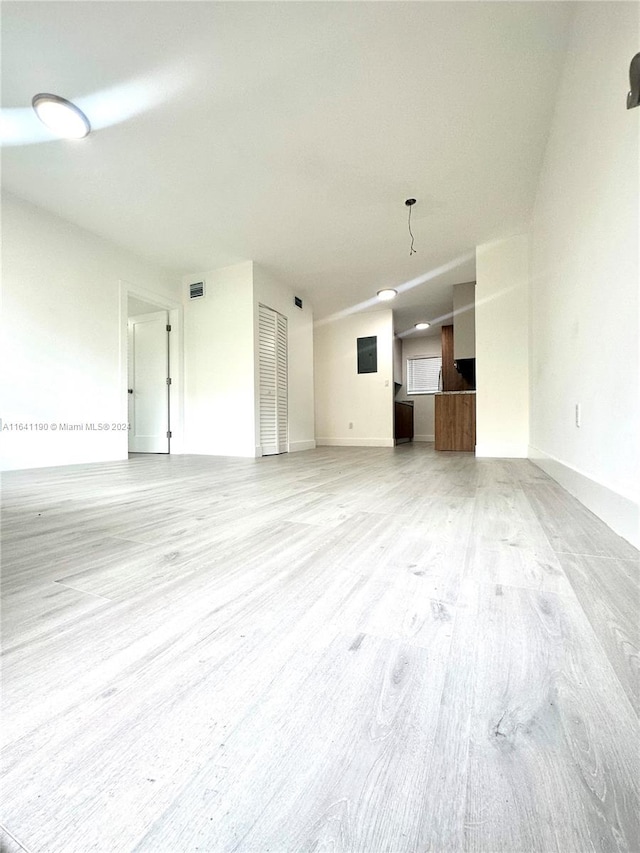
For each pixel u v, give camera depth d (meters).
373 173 2.71
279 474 2.86
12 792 0.40
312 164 2.61
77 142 2.39
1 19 1.65
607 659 0.59
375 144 2.42
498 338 3.76
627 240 1.14
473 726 0.47
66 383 3.39
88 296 3.57
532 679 0.55
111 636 0.69
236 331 4.35
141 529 1.37
